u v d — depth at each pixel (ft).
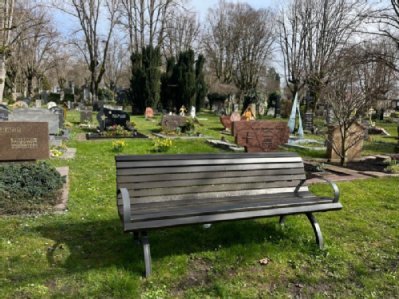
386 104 80.07
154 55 100.58
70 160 27.45
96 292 8.73
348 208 16.52
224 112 110.83
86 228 12.92
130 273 9.61
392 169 26.21
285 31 96.78
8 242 11.37
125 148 35.19
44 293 8.59
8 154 23.48
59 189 16.48
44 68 144.66
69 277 9.38
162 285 9.23
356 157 32.63
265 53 137.28
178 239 11.94
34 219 13.64
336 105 28.96
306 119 65.26
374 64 34.37
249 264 10.54
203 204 11.20
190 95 105.09
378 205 17.21
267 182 12.97
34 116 34.50
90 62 119.55
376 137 60.85
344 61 33.96
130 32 117.19
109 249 11.15
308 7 84.43
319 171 25.61
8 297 8.38
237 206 10.83
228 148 38.06
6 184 15.20
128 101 122.52
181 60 105.40
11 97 111.45
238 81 141.38
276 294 9.08
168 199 11.21
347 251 11.76
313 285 9.63
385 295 9.27
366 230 13.66
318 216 15.06
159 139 40.86
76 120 68.33
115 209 15.29
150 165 11.05
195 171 11.70
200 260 10.68
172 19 118.83
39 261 10.21
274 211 10.96
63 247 11.18
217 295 8.90
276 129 31.89
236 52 138.41
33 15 90.27
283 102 111.24
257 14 134.92
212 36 147.43
